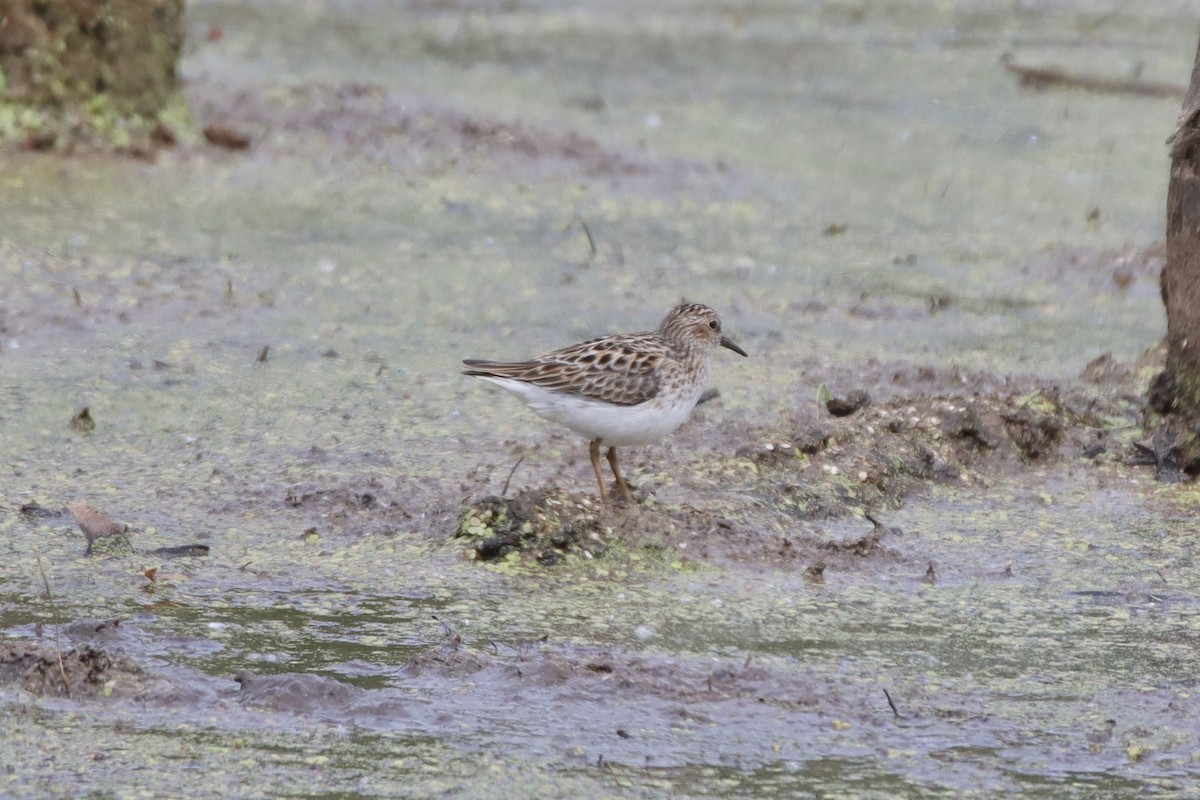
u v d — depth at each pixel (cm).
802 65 3139
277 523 1128
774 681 899
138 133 2164
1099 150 2578
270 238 1848
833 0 3847
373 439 1296
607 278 1805
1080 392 1445
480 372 1140
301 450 1265
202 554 1068
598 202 2130
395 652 926
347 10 3575
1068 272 1930
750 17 3634
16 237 1745
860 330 1667
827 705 873
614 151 2386
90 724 825
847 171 2406
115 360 1438
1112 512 1209
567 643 943
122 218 1864
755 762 807
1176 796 779
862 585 1059
